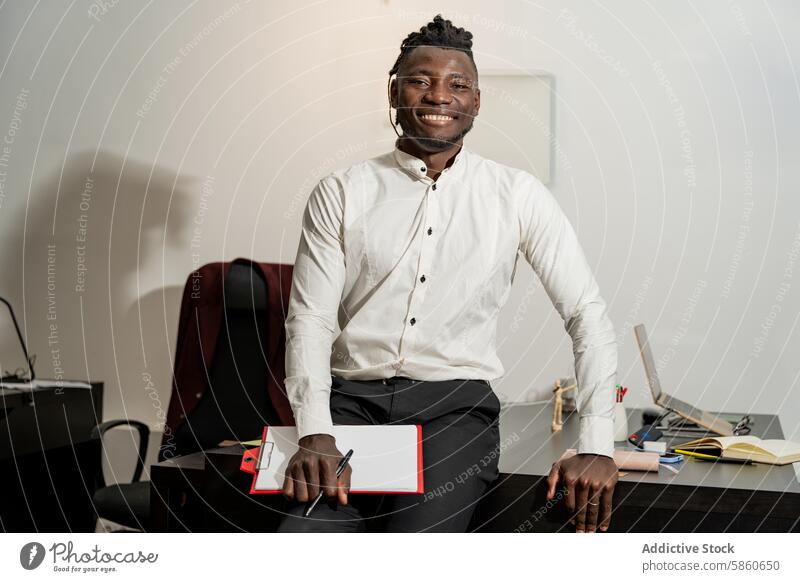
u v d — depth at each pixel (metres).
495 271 1.72
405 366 1.67
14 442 2.72
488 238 1.72
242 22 3.18
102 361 3.33
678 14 2.87
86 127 3.34
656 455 1.74
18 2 3.39
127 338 3.31
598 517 1.54
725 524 1.55
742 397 2.88
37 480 2.82
